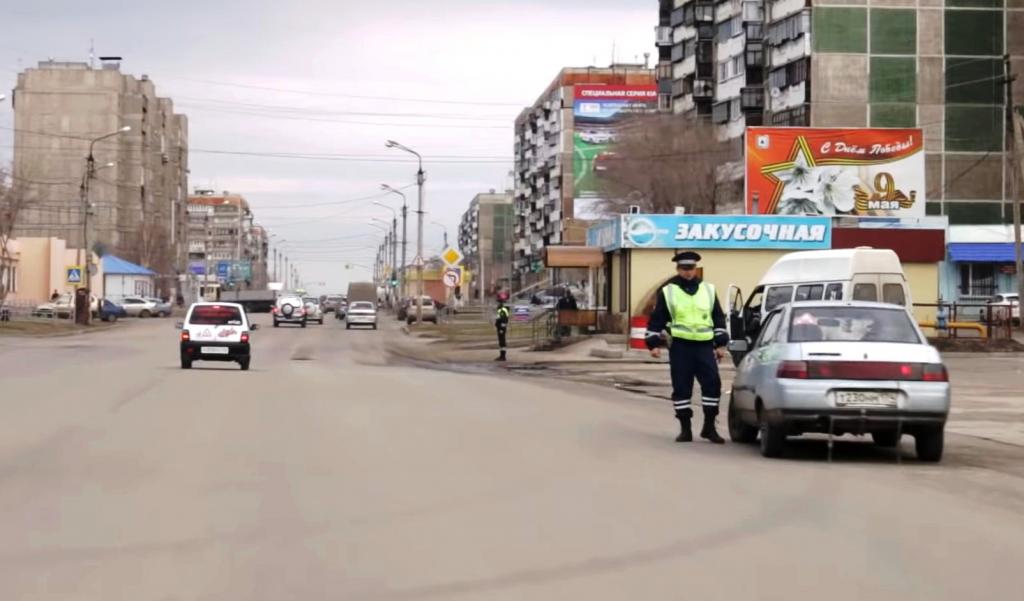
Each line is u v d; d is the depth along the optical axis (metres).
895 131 58.81
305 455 13.02
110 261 111.38
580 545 8.31
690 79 85.12
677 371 15.00
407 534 8.65
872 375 12.80
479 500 10.16
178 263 151.50
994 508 10.16
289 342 56.19
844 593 6.98
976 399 23.83
